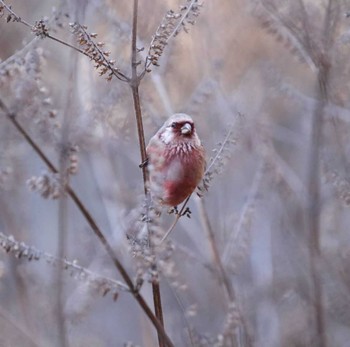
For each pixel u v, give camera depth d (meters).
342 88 9.98
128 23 10.66
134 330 13.98
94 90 9.98
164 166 8.32
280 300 11.43
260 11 9.68
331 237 11.50
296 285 11.64
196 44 12.61
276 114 14.33
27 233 12.74
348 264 11.32
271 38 13.39
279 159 13.05
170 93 12.48
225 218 11.92
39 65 7.07
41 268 12.64
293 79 12.98
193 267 12.02
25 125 7.83
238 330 8.98
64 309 8.45
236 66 13.54
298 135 13.52
